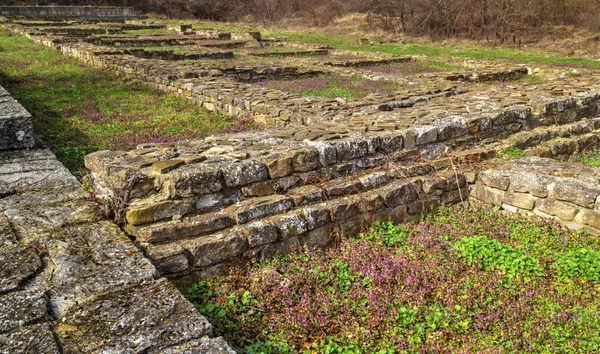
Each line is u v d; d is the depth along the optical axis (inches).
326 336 130.3
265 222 162.7
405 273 153.1
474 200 214.1
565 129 277.0
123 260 131.8
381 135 210.7
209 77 449.1
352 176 195.3
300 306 140.2
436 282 149.9
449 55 803.4
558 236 180.7
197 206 161.8
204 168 165.0
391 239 179.9
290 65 585.9
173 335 104.2
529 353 120.9
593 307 135.1
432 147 225.3
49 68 551.2
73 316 109.3
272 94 363.9
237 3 1497.3
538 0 971.3
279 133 224.5
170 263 145.3
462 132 238.1
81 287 119.3
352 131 225.0
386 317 135.3
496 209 207.0
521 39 958.4
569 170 202.8
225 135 222.2
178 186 156.4
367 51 852.6
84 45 677.3
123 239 143.9
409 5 1087.0
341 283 152.1
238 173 168.2
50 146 277.1
